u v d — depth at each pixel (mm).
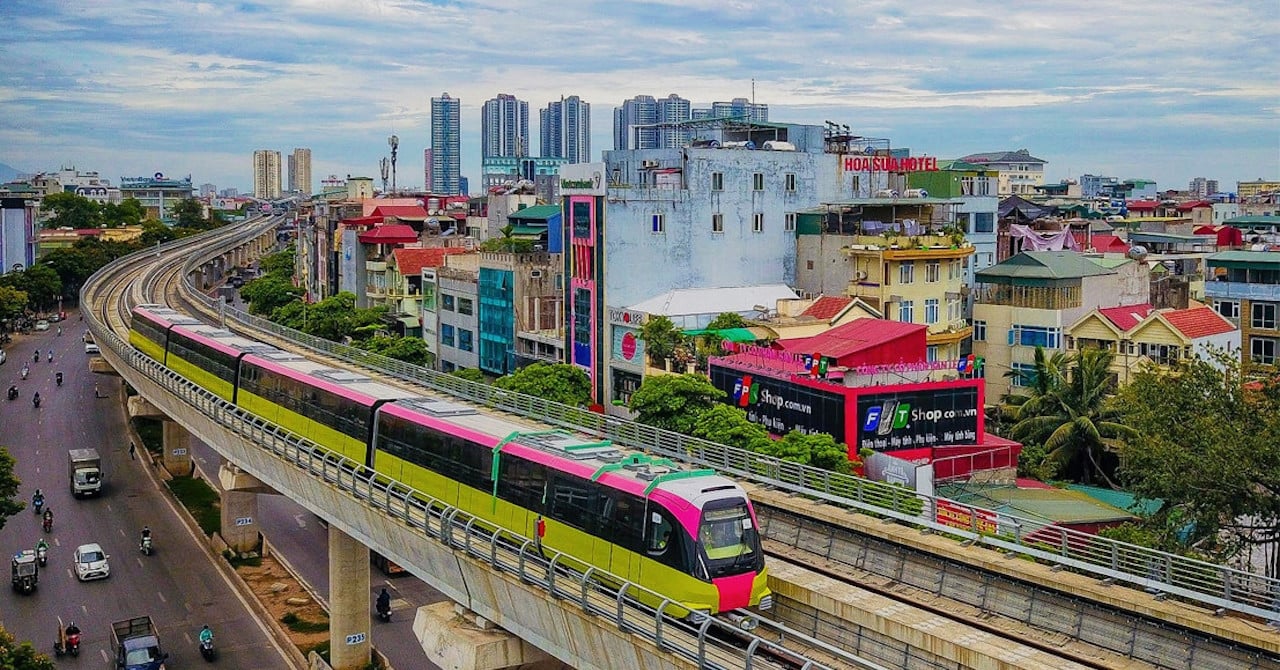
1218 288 77312
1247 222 123625
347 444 47000
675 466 32781
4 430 94875
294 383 53344
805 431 55969
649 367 69438
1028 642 29297
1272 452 37688
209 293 184875
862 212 80562
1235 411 41594
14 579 58094
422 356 91312
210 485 78938
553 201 135000
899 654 28734
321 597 58250
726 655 25953
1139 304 77188
